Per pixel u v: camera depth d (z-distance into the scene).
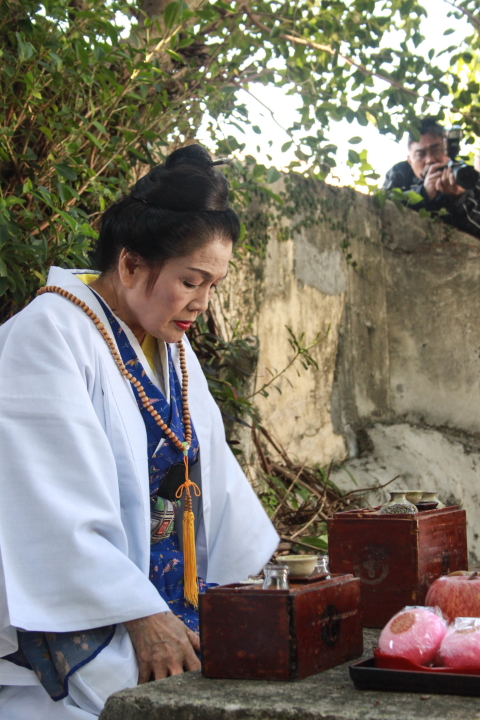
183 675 1.19
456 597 1.25
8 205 2.36
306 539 3.37
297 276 4.65
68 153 2.75
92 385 1.64
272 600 1.14
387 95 3.95
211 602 1.17
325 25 3.66
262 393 3.73
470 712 0.95
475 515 5.07
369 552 1.56
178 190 1.60
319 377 4.80
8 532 1.44
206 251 1.60
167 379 1.83
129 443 1.65
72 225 2.41
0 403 1.52
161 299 1.64
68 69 2.60
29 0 2.48
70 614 1.42
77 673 1.44
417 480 4.82
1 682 1.49
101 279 1.79
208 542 1.88
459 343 5.39
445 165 5.34
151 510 1.75
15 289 2.41
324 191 4.93
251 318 4.28
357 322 5.19
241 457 3.62
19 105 2.61
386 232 5.54
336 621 1.24
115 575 1.45
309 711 0.98
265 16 3.67
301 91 3.75
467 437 5.33
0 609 1.45
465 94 4.04
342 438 4.93
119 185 3.13
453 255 5.46
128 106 2.76
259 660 1.14
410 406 5.45
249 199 3.51
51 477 1.49
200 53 3.48
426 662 1.10
